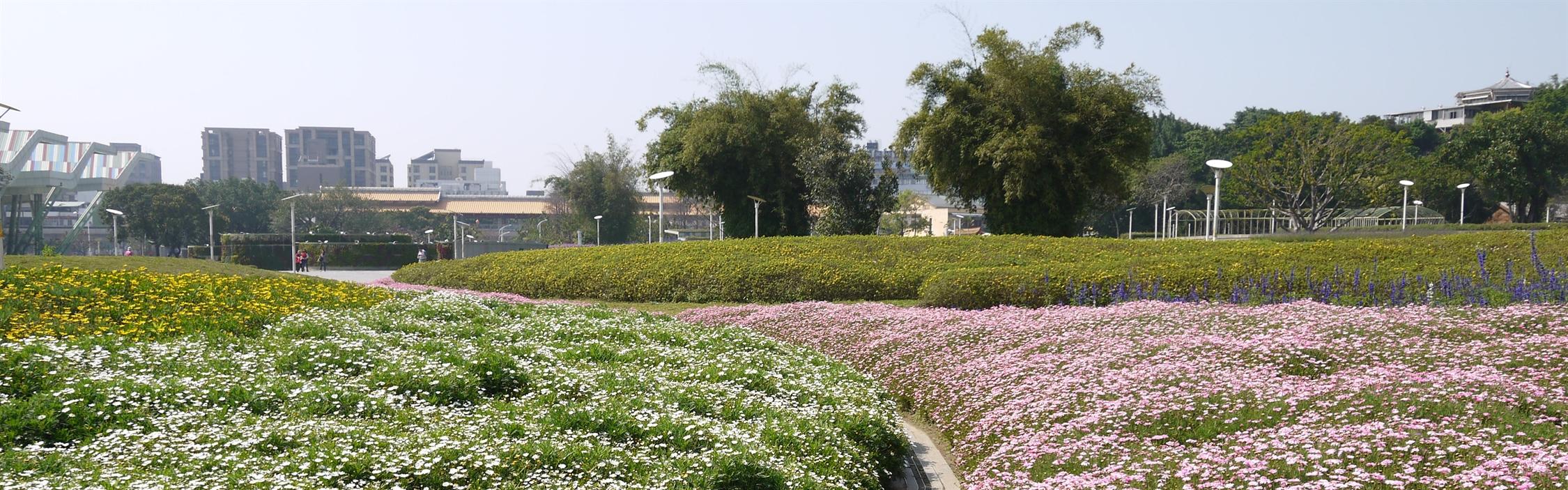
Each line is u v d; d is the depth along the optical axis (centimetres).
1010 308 1459
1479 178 5325
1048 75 2959
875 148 11569
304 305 1234
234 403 648
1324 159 4447
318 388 686
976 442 764
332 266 5653
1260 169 4597
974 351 1109
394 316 1151
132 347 790
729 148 3672
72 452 531
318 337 966
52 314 1011
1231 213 5597
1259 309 1169
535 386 764
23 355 700
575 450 570
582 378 786
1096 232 6825
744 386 847
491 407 682
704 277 2050
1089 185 3025
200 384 668
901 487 733
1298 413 673
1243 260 1543
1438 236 1727
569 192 6569
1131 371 859
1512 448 537
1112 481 556
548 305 1426
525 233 9881
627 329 1129
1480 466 512
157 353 784
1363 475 511
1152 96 3048
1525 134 5212
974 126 3047
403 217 9512
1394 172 4781
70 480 468
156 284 1234
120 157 7600
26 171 6334
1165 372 837
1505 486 476
